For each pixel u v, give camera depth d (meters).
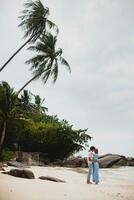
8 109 36.09
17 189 11.05
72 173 23.25
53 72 39.88
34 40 38.94
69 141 41.75
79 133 41.94
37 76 39.66
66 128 41.78
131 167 39.06
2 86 37.56
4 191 10.36
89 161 16.80
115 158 40.03
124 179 19.98
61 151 42.62
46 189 11.77
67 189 12.39
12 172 15.17
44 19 38.41
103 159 39.50
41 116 47.16
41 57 39.69
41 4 38.19
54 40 40.03
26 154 34.97
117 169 33.44
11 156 36.28
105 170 30.06
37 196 10.18
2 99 35.88
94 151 17.14
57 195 10.71
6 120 36.06
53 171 24.05
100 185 15.72
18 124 39.38
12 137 39.59
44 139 41.72
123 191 13.19
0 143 35.38
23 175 14.95
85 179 19.12
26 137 41.78
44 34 39.22
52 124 43.81
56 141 41.81
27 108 50.91
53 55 39.81
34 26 38.25
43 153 42.38
